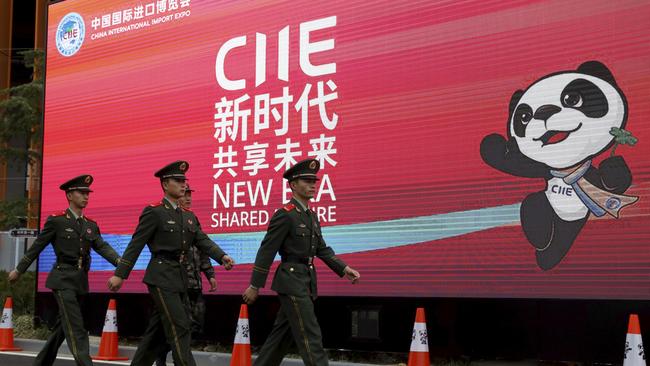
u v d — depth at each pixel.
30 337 13.00
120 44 12.62
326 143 10.05
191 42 11.74
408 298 9.10
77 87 13.12
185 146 11.62
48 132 13.39
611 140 7.83
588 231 7.90
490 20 8.77
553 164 8.17
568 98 8.15
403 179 9.28
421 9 9.34
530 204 8.29
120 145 12.41
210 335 11.03
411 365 7.92
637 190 7.64
